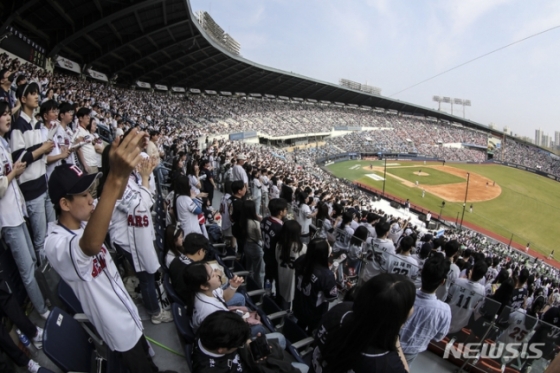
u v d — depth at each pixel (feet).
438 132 343.67
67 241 8.79
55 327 9.93
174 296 15.64
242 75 220.64
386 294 7.57
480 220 144.25
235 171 38.83
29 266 14.39
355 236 23.02
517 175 244.01
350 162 234.17
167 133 93.66
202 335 10.57
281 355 13.24
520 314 15.88
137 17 111.14
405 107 361.10
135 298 18.04
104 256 10.45
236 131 195.62
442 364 18.07
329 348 8.50
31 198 16.84
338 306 9.72
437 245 41.55
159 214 26.61
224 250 25.99
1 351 11.17
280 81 244.01
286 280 18.35
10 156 14.38
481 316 16.90
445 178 205.77
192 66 183.52
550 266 104.73
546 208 171.22
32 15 98.17
